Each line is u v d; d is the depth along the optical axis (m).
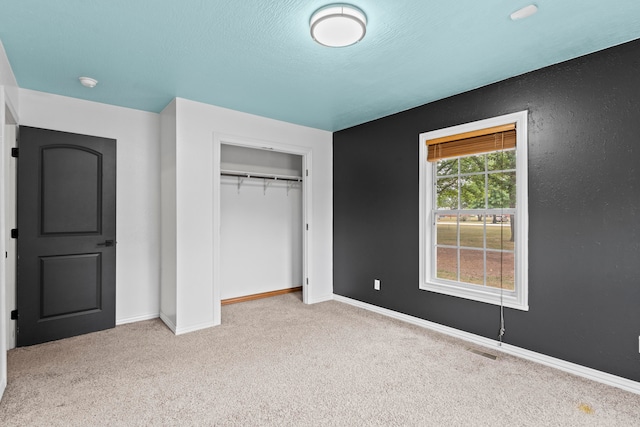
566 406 2.03
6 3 1.78
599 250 2.33
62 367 2.51
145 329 3.35
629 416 1.93
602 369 2.31
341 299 4.45
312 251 4.38
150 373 2.42
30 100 3.04
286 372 2.45
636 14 1.89
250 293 4.64
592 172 2.35
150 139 3.69
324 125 4.25
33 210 2.98
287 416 1.92
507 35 2.12
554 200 2.53
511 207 2.84
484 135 2.96
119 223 3.49
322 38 2.02
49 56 2.40
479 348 2.89
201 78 2.79
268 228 4.82
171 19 1.94
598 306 2.33
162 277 3.64
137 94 3.16
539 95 2.61
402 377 2.38
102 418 1.88
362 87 2.98
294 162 5.09
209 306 3.43
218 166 3.52
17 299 2.90
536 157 2.62
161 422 1.85
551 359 2.54
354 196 4.25
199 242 3.38
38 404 2.01
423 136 3.43
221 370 2.47
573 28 2.04
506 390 2.21
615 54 2.26
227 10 1.85
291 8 1.83
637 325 2.17
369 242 4.05
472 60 2.46
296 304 4.31
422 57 2.41
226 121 3.57
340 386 2.25
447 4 1.79
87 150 3.27
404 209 3.63
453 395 2.14
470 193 3.15
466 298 3.07
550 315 2.54
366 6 1.81
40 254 3.01
